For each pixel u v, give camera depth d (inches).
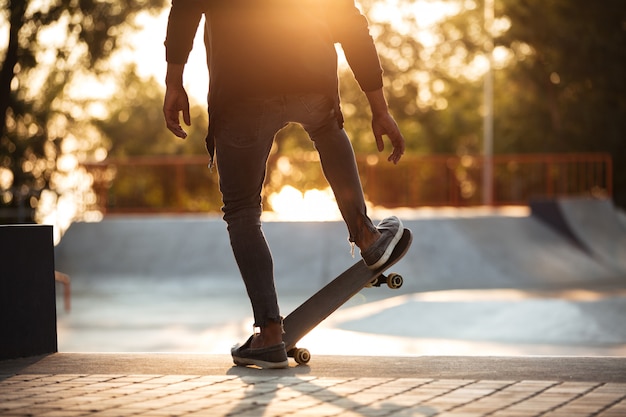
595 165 1192.2
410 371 161.8
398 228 169.9
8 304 181.0
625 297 630.5
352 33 165.0
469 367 164.7
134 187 1042.1
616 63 1574.8
